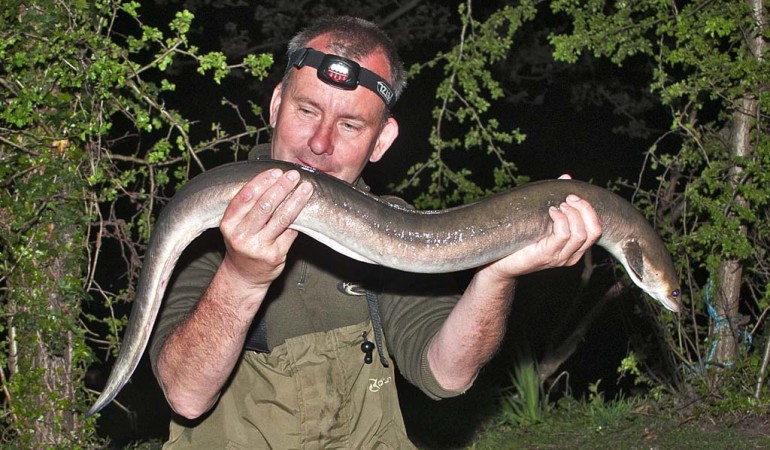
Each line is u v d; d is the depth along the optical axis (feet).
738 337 13.01
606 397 18.37
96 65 9.15
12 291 9.37
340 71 5.08
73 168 9.32
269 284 4.60
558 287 19.33
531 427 13.33
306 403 5.12
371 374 5.31
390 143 5.74
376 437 5.30
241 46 19.75
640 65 18.66
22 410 9.46
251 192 4.38
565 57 12.47
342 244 4.81
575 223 4.84
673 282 5.58
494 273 5.00
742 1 12.20
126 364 4.84
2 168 9.16
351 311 5.23
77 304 9.50
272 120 5.64
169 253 4.78
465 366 5.24
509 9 12.85
